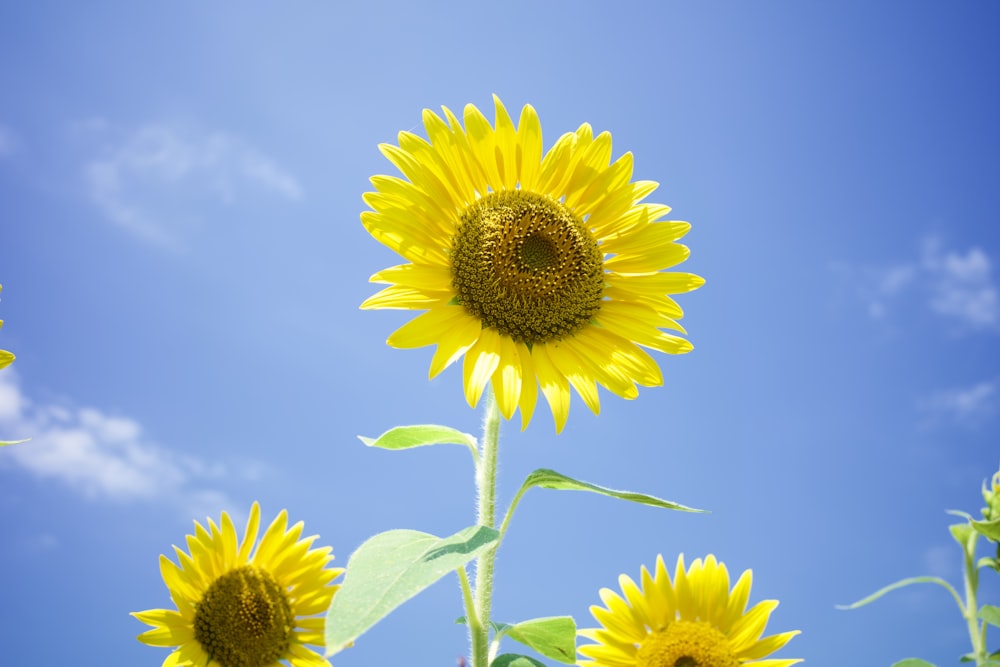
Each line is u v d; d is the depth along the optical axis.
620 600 1.51
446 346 1.41
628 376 1.48
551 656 1.42
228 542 1.55
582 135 1.55
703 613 1.49
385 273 1.44
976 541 1.66
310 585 1.56
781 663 1.45
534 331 1.48
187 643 1.52
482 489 1.42
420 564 1.28
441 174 1.47
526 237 1.49
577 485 1.38
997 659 1.57
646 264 1.54
